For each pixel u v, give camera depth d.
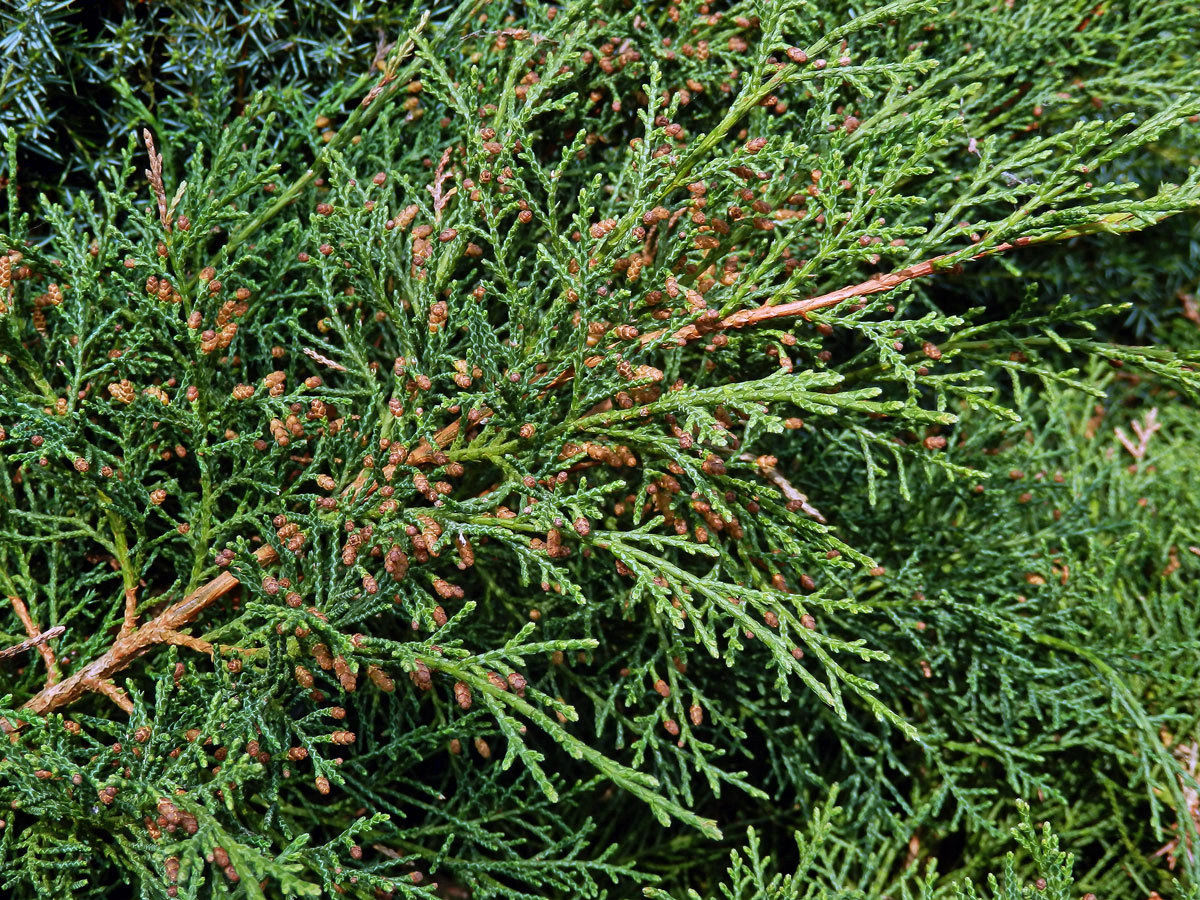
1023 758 2.90
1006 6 3.02
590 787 2.48
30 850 1.93
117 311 2.15
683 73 2.66
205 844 1.75
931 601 2.69
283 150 2.75
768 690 2.87
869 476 2.25
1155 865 2.77
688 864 2.96
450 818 2.44
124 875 2.04
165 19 2.73
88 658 2.17
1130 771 2.88
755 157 2.05
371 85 2.79
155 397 2.04
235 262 2.21
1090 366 3.88
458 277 2.60
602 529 2.45
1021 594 3.01
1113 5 3.06
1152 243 4.07
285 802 2.37
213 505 2.16
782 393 1.95
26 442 2.24
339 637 1.85
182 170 2.81
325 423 2.13
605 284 2.15
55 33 2.54
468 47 2.78
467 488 2.34
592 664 2.76
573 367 2.17
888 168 2.09
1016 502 3.05
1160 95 3.01
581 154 2.77
